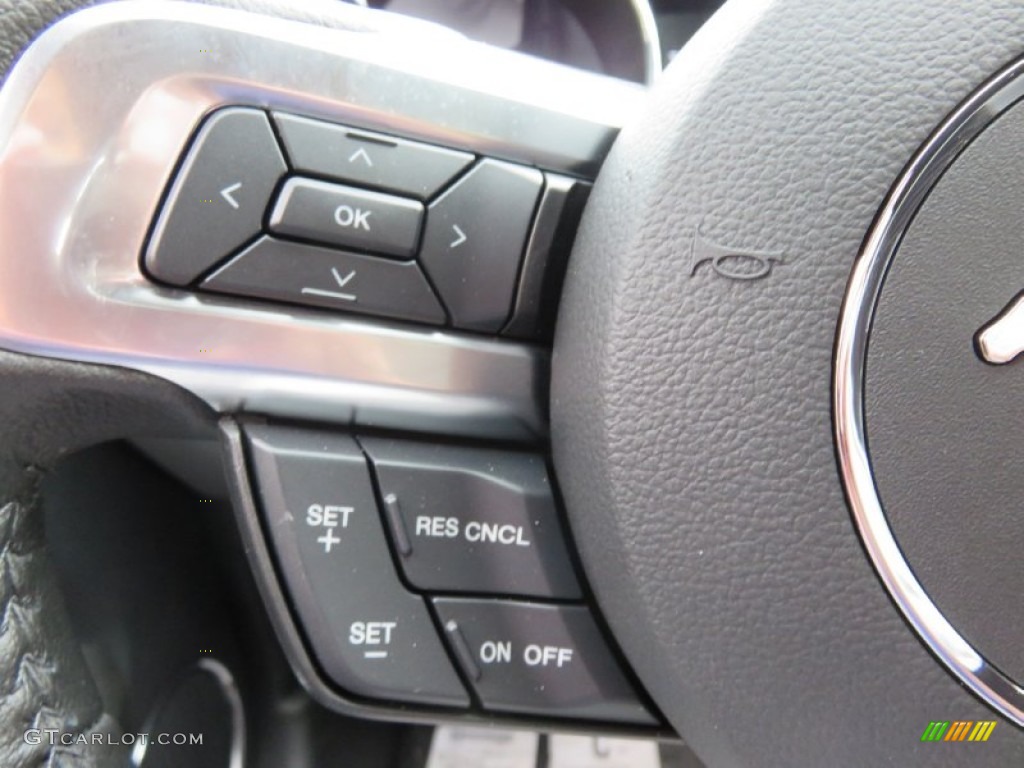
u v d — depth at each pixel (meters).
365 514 0.14
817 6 0.13
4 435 0.13
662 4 0.24
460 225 0.14
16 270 0.12
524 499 0.14
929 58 0.13
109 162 0.12
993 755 0.14
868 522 0.13
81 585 0.16
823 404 0.13
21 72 0.12
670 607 0.13
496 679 0.14
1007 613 0.14
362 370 0.14
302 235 0.13
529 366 0.14
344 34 0.13
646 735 0.15
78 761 0.14
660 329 0.13
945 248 0.13
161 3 0.12
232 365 0.13
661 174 0.13
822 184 0.13
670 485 0.13
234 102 0.13
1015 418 0.13
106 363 0.12
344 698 0.14
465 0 0.21
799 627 0.13
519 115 0.14
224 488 0.16
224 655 0.18
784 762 0.14
